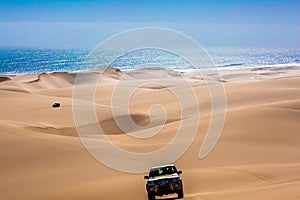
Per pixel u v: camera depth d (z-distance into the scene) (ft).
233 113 146.30
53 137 126.00
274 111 143.23
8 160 98.99
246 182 64.90
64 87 355.56
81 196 60.95
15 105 215.51
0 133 126.72
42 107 207.41
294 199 41.75
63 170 88.02
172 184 50.29
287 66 513.04
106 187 65.41
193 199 48.96
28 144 114.93
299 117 137.59
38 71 611.06
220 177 69.67
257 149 105.40
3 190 71.77
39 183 75.15
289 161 90.79
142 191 60.90
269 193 48.16
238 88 248.11
